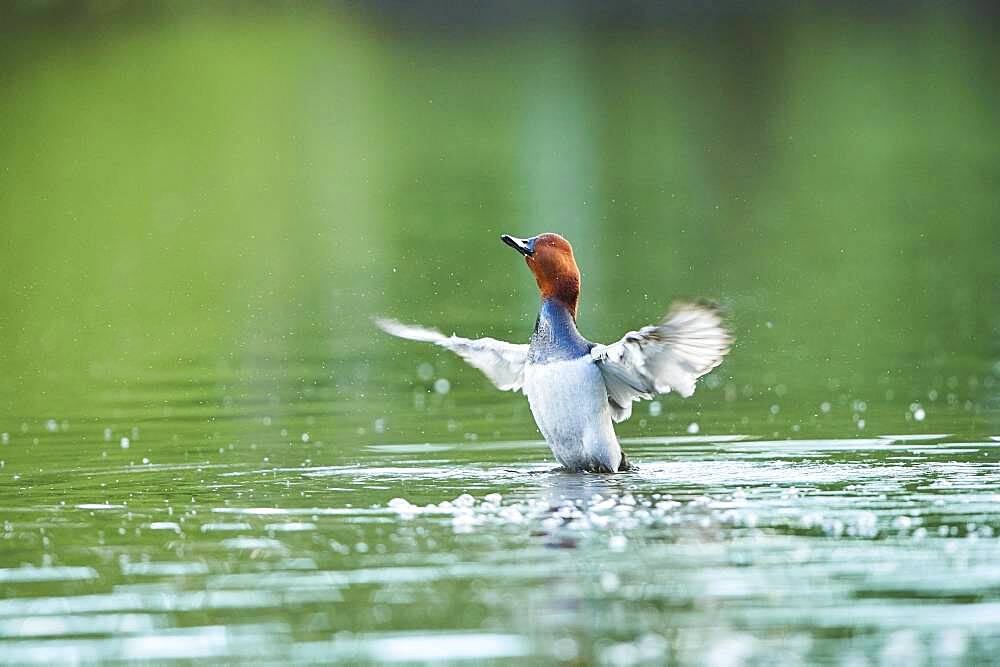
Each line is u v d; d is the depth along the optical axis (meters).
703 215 27.62
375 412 13.66
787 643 6.17
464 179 31.45
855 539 7.77
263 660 6.12
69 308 21.50
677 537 7.91
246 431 12.62
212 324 19.83
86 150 35.16
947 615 6.47
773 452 11.01
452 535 8.08
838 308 19.64
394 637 6.35
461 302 20.39
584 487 9.55
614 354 10.12
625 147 34.72
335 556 7.66
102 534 8.30
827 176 31.22
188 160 34.06
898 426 12.16
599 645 6.20
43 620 6.68
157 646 6.31
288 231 26.86
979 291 20.50
